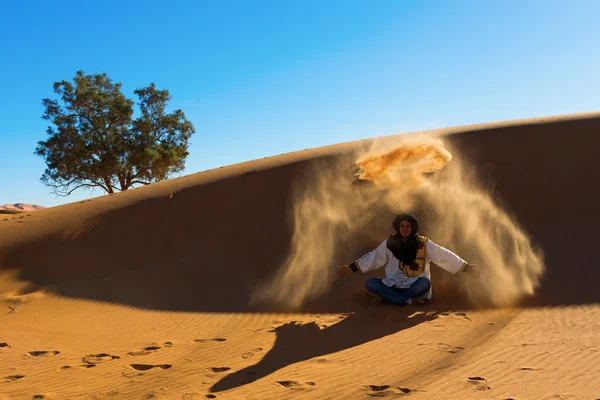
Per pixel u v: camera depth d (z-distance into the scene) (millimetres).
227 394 4367
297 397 4152
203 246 11641
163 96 41156
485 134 15008
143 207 14266
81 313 8883
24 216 15930
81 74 40188
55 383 5066
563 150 13156
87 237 12984
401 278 7375
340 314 7359
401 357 5047
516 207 11070
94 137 39750
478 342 5359
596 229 9375
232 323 7492
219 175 16406
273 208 12867
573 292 7121
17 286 10844
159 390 4621
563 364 4410
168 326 7574
